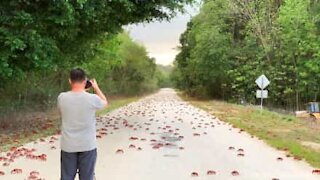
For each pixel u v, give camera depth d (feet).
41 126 62.85
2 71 47.39
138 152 40.22
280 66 140.36
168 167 33.32
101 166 33.32
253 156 38.83
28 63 51.11
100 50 90.94
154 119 77.82
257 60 154.61
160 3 61.21
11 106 81.10
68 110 19.66
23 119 73.87
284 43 134.00
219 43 174.29
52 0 47.75
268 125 71.61
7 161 33.94
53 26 53.62
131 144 45.11
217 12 180.86
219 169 32.81
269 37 144.77
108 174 30.45
